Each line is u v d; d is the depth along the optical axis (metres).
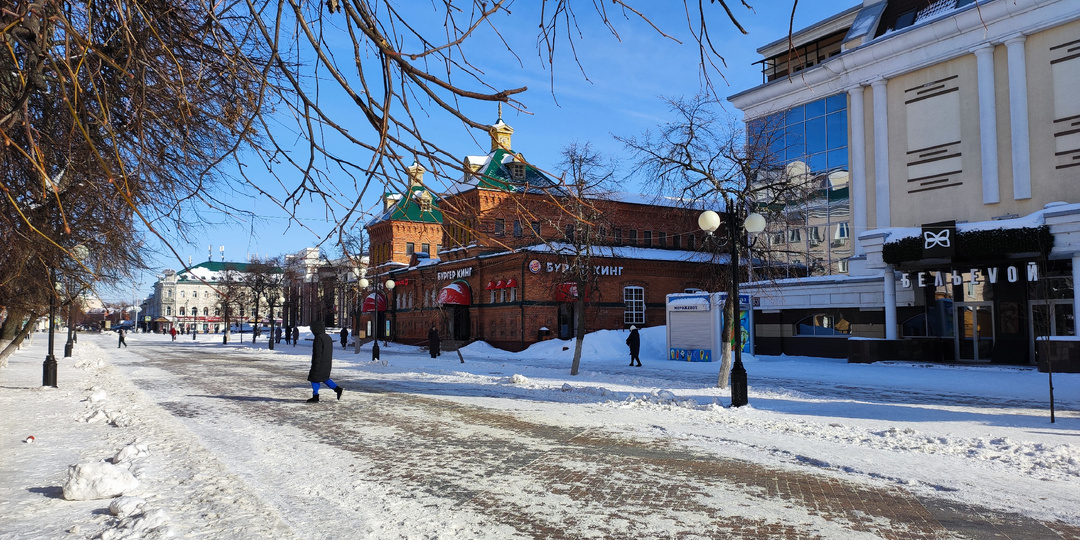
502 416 13.00
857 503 6.73
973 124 28.84
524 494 7.07
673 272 47.59
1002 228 24.42
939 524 6.03
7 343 21.62
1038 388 18.97
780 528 5.90
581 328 25.27
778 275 37.62
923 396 17.12
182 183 4.08
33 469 8.19
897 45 31.11
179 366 30.19
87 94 2.95
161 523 5.69
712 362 31.89
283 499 6.85
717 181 21.39
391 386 19.61
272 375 24.52
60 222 4.80
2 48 3.13
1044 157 26.55
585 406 14.50
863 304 32.53
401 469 8.30
